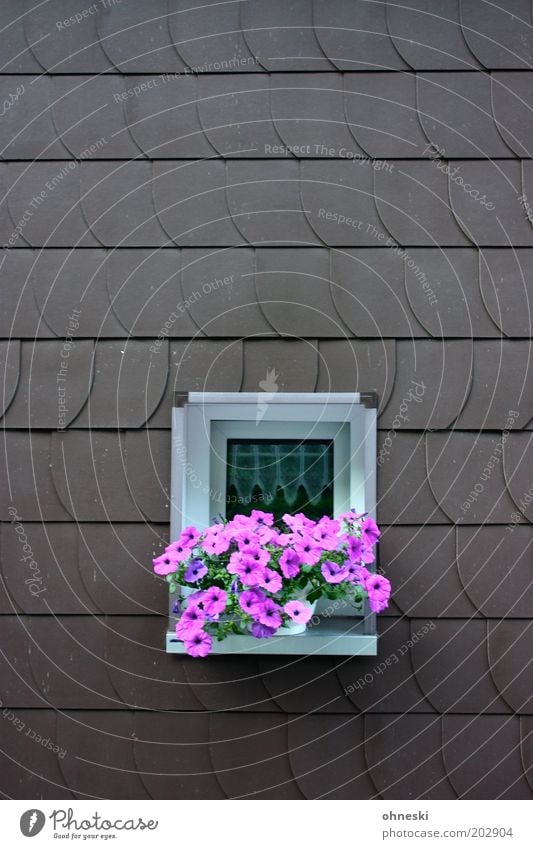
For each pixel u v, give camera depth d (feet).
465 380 5.17
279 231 5.24
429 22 5.32
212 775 5.01
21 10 5.37
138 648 5.07
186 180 5.28
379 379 5.17
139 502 5.14
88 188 5.29
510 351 5.18
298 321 5.20
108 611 5.08
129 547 5.12
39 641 5.07
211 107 5.31
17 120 5.32
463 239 5.23
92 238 5.26
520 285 5.20
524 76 5.29
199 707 5.04
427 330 5.19
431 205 5.25
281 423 5.29
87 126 5.31
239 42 5.34
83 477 5.16
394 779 4.99
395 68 5.30
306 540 4.60
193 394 5.14
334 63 5.31
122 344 5.21
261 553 4.56
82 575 5.10
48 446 5.17
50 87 5.33
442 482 5.12
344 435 5.27
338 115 5.29
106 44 5.36
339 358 5.18
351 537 4.66
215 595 4.57
